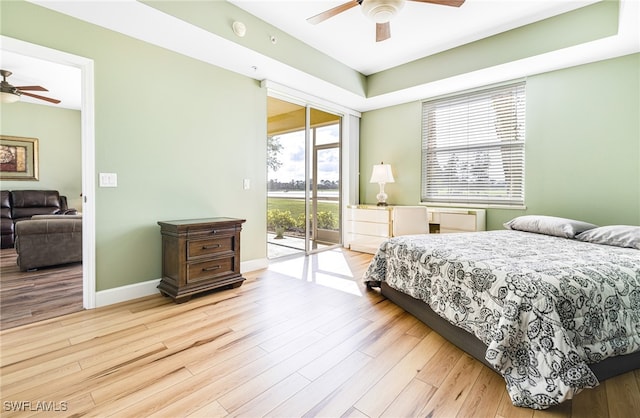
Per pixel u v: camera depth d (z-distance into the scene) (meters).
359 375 1.60
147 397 1.41
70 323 2.21
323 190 5.00
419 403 1.38
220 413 1.31
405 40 3.51
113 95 2.55
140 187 2.75
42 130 5.75
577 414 1.31
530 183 3.63
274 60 3.21
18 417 1.28
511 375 1.43
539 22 3.07
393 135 4.98
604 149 3.16
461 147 4.22
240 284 3.10
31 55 2.16
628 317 1.54
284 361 1.73
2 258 4.29
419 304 2.32
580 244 2.39
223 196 3.42
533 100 3.59
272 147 4.12
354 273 3.61
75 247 3.88
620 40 2.75
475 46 3.50
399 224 3.98
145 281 2.81
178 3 2.40
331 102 4.77
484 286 1.67
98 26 2.46
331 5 2.85
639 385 1.52
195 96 3.14
